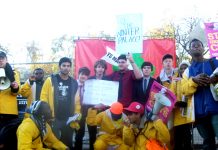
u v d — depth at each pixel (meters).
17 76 4.34
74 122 4.02
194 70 3.48
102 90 4.16
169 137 3.55
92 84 4.19
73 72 5.98
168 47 5.68
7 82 4.09
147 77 4.15
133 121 3.66
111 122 3.99
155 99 3.65
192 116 3.37
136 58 5.69
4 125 4.02
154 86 3.77
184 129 4.05
